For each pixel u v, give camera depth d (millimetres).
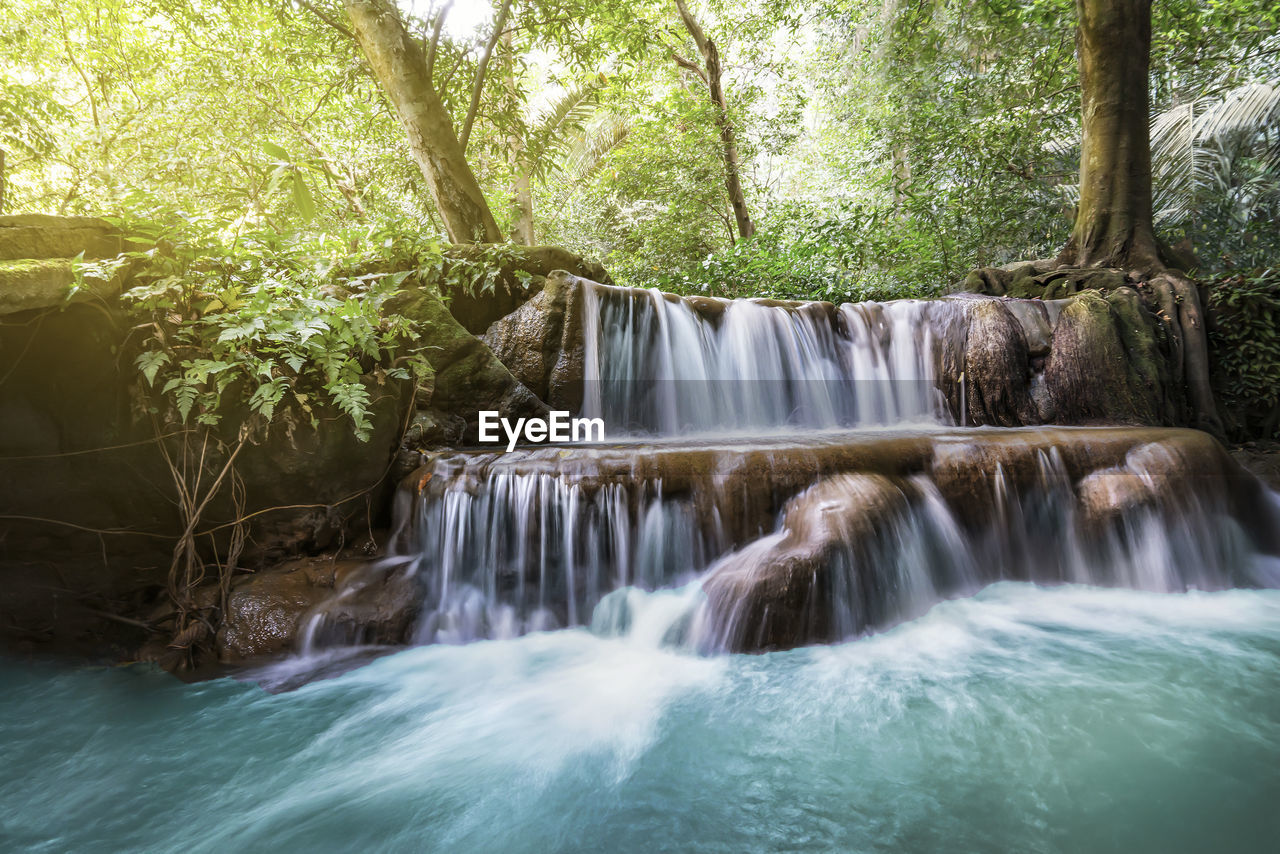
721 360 6793
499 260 6434
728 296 10969
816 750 2697
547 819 2375
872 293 9773
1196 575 4395
